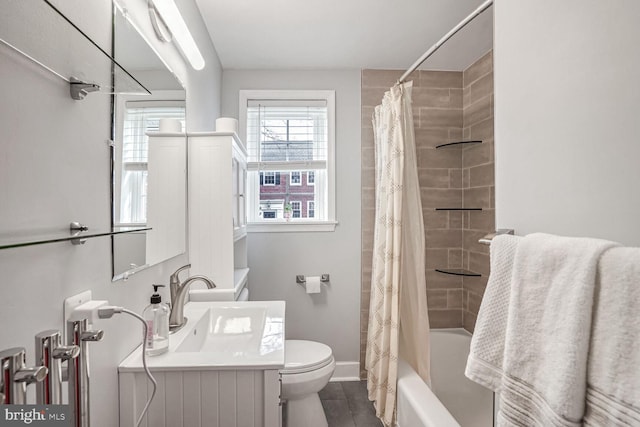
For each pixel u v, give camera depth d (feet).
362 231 9.04
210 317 5.40
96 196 2.99
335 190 8.98
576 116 2.49
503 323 2.59
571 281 2.04
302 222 8.91
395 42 7.73
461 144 9.07
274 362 3.48
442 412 5.14
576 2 2.47
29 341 2.18
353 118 9.02
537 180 2.91
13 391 1.57
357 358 9.05
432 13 6.62
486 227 8.05
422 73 9.01
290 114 9.12
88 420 2.19
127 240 3.61
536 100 2.91
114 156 3.28
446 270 9.00
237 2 6.25
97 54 2.72
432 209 8.99
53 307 2.42
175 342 4.04
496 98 3.47
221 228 5.95
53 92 2.39
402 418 5.98
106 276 3.19
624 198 2.13
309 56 8.35
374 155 9.02
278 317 4.99
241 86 8.93
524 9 3.05
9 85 1.99
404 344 7.22
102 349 3.13
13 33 1.98
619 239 2.17
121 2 3.52
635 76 2.06
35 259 2.24
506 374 2.39
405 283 7.02
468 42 7.61
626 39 2.11
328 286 9.02
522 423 2.27
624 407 1.72
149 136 4.18
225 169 5.93
